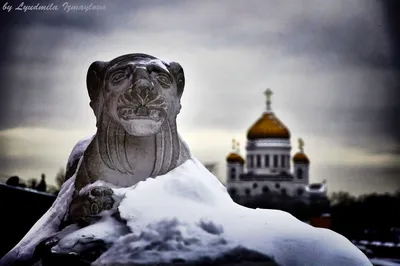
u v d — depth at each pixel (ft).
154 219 16.34
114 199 17.16
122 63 17.95
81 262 15.99
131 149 17.92
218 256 15.69
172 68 18.21
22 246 18.20
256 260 15.75
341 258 16.33
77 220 17.46
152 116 17.48
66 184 19.17
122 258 15.69
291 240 16.33
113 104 17.67
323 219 82.64
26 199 26.84
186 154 18.56
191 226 16.28
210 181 18.38
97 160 17.98
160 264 15.57
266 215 17.31
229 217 16.97
